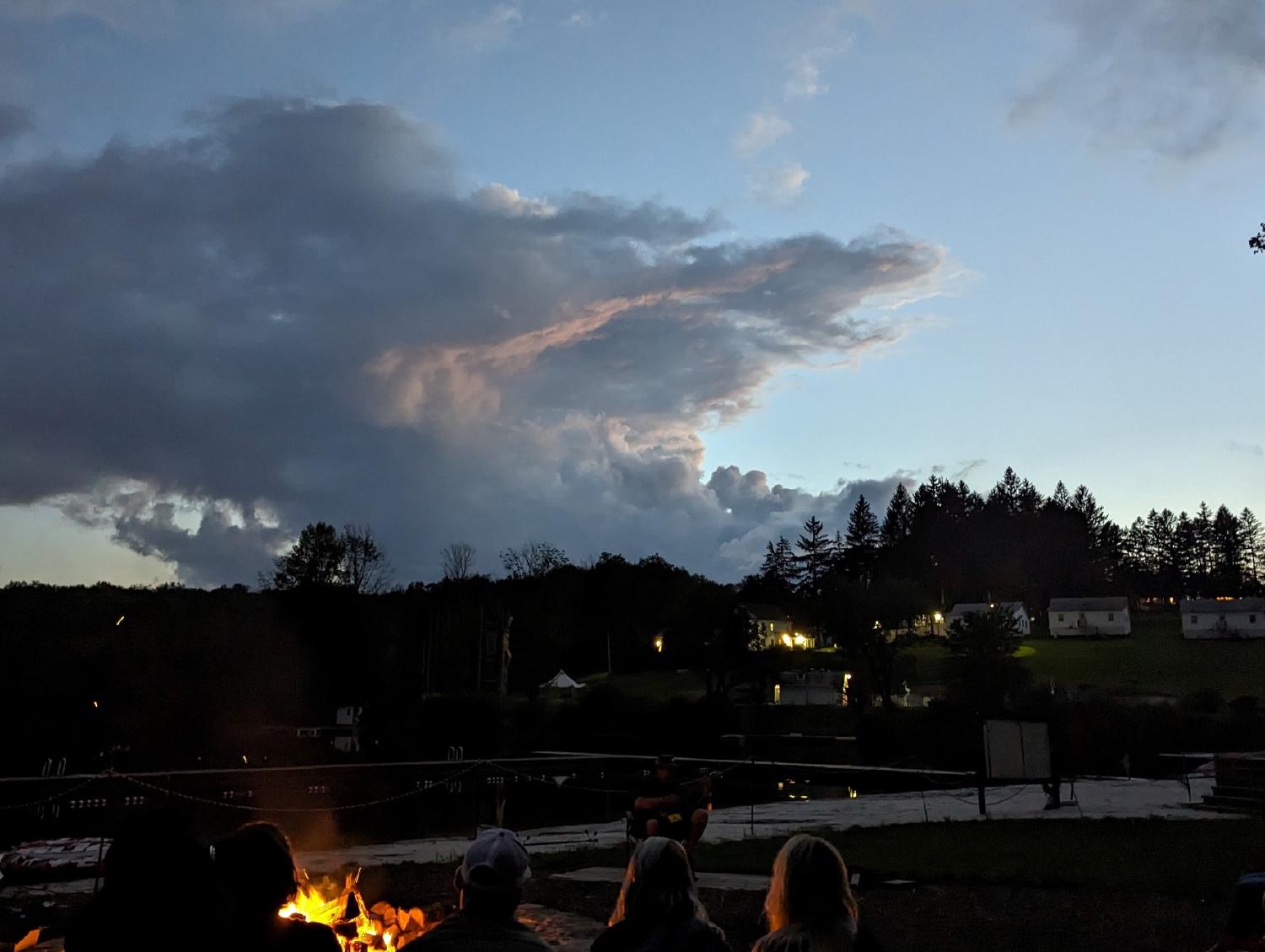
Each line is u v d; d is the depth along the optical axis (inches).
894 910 419.2
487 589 3683.6
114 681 2133.4
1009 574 6988.2
